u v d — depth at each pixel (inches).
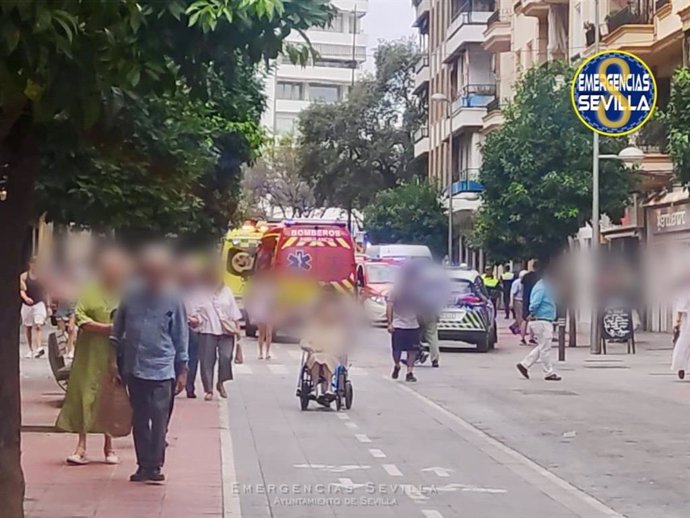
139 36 292.0
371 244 2576.3
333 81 4392.2
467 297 1310.3
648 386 954.7
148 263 482.6
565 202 1424.7
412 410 780.0
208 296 807.1
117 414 509.0
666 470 554.3
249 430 665.0
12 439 308.2
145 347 478.6
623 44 1515.7
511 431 686.5
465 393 892.6
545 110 1443.2
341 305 771.4
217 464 536.7
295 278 1109.7
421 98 3122.5
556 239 1449.3
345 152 2987.2
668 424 720.3
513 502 468.4
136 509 430.0
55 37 248.8
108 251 499.5
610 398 864.3
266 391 877.8
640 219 1619.1
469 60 2625.5
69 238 563.2
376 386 938.7
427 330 1123.3
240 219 1653.5
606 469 556.1
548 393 896.9
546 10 2016.5
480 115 2539.4
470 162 2605.8
